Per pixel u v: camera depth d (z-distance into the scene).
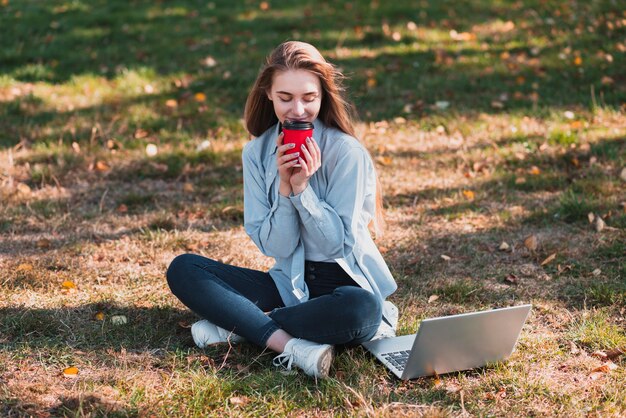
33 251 4.07
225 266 3.14
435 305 3.55
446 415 2.59
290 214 2.92
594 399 2.74
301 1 9.89
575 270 3.88
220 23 9.04
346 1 9.79
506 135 5.84
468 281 3.77
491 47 7.92
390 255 4.10
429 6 9.40
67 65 7.56
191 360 2.98
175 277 3.05
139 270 3.87
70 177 5.20
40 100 6.61
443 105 6.45
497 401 2.74
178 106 6.52
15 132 5.92
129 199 4.84
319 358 2.78
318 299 2.88
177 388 2.79
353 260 3.02
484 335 2.85
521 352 3.10
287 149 2.79
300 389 2.79
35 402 2.67
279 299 3.16
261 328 2.93
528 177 5.11
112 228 4.43
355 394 2.64
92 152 5.56
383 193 4.93
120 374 2.85
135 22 9.09
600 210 4.52
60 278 3.73
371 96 6.72
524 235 4.31
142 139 5.83
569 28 8.34
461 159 5.43
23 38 8.33
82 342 3.12
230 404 2.70
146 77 7.20
